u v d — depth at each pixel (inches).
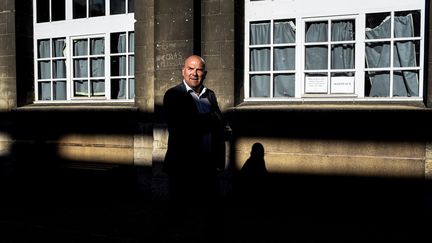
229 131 162.6
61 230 189.6
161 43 235.3
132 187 260.5
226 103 232.8
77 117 272.5
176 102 153.6
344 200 215.5
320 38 227.5
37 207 239.0
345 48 222.8
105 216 215.6
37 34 289.4
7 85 283.7
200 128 153.6
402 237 179.0
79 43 280.1
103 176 256.5
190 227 192.5
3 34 282.4
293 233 184.5
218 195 158.6
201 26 237.3
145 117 250.1
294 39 233.3
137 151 253.4
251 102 236.7
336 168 216.4
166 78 234.4
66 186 273.1
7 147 287.7
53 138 280.4
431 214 199.6
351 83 220.8
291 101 228.2
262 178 230.2
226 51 232.4
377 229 192.1
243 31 239.8
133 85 265.3
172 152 153.3
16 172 286.7
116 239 175.2
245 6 239.5
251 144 231.0
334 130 215.8
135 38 251.0
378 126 207.8
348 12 218.4
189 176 151.9
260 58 241.0
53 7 287.7
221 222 158.6
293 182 224.5
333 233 185.0
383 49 216.4
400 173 205.6
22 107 281.7
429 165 199.5
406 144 203.8
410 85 212.5
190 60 156.7
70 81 280.2
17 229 191.6
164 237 166.2
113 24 265.9
